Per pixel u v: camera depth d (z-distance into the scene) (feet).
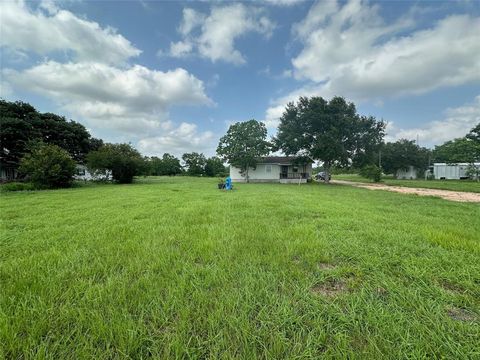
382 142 80.48
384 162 134.21
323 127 79.00
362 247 11.59
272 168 103.09
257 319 5.98
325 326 5.74
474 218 20.11
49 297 6.91
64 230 15.24
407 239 12.91
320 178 125.39
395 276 8.55
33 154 58.39
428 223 17.48
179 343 5.11
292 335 5.46
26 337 5.37
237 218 18.97
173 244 12.39
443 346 5.00
